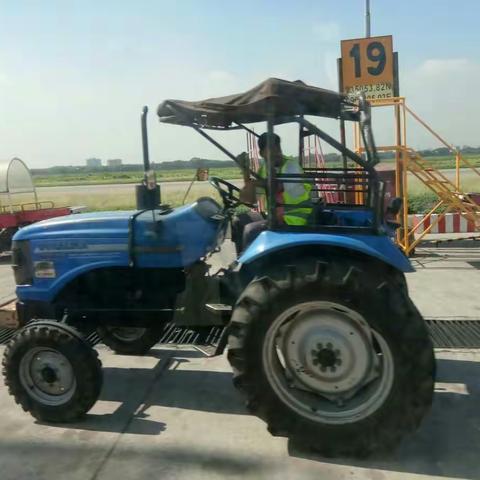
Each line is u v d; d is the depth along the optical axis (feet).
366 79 32.12
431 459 10.25
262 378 10.60
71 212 45.27
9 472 10.35
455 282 23.80
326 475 9.84
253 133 14.16
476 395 12.90
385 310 10.08
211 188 16.92
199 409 12.77
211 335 13.17
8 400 13.62
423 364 10.02
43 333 12.03
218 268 13.65
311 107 12.26
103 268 13.38
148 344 15.85
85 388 11.95
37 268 13.69
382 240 10.95
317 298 10.32
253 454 10.67
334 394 10.84
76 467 10.45
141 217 13.19
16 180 43.01
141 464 10.47
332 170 14.17
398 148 28.27
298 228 11.30
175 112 12.43
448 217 32.68
